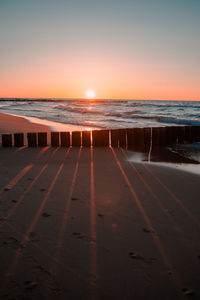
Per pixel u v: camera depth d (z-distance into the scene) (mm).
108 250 1954
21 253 1890
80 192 3281
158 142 7496
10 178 3832
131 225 2381
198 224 2412
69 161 5180
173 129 7781
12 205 2799
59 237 2133
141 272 1698
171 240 2117
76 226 2340
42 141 6926
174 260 1836
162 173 4348
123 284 1582
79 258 1844
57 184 3596
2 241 2047
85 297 1473
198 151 6676
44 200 2965
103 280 1616
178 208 2801
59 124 14344
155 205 2885
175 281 1616
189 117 23828
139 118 21016
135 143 7355
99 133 7055
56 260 1813
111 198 3086
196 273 1693
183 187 3561
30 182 3654
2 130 10086
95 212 2664
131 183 3725
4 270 1690
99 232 2234
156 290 1535
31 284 1565
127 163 5109
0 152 5992
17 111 29109
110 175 4156
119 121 17766
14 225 2330
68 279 1617
